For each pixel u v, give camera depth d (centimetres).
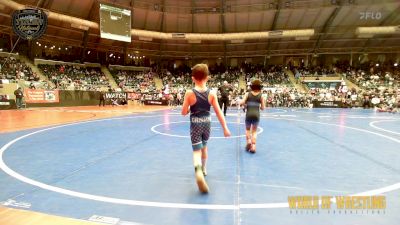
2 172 465
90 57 4075
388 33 3594
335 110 2581
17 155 592
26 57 3231
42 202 340
